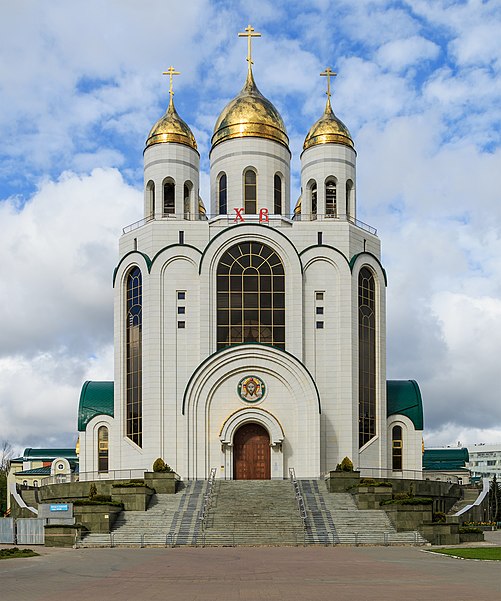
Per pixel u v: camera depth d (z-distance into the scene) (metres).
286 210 88.62
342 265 80.88
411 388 85.62
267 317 79.50
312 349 79.50
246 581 31.94
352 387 78.69
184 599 26.39
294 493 65.12
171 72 88.94
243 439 76.62
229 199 86.69
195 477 75.25
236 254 80.38
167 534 56.16
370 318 83.00
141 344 80.50
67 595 27.70
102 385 86.12
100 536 56.09
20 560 43.09
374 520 58.88
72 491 71.44
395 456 83.62
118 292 83.31
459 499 77.31
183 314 79.88
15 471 132.75
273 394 76.62
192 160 86.00
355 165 86.88
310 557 44.16
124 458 79.88
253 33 91.81
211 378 76.62
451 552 46.88
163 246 81.00
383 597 26.58
